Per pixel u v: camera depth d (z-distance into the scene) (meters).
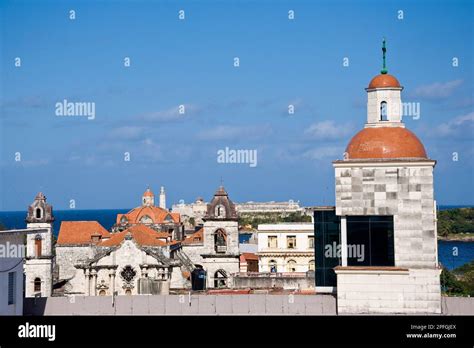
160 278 120.00
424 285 78.06
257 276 115.50
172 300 83.62
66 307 84.44
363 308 78.62
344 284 79.12
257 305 82.19
